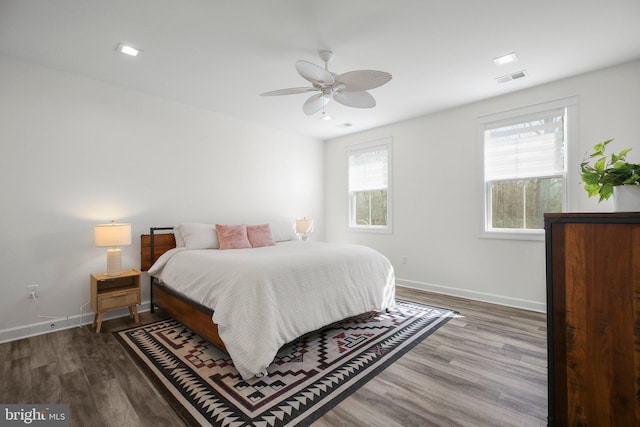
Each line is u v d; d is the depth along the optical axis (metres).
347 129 5.06
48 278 2.91
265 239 3.82
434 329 2.90
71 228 3.05
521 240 3.54
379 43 2.54
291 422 1.61
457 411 1.70
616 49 2.64
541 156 3.42
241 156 4.52
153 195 3.63
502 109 3.65
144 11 2.11
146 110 3.58
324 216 5.77
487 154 3.81
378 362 2.26
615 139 2.95
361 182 5.23
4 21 2.21
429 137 4.32
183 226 3.58
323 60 2.73
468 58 2.78
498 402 1.78
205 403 1.77
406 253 4.59
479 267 3.86
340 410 1.71
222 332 2.15
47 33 2.37
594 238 1.29
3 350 2.47
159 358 2.33
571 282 1.34
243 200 4.53
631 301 1.21
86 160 3.15
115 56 2.73
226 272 2.41
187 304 2.72
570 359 1.34
